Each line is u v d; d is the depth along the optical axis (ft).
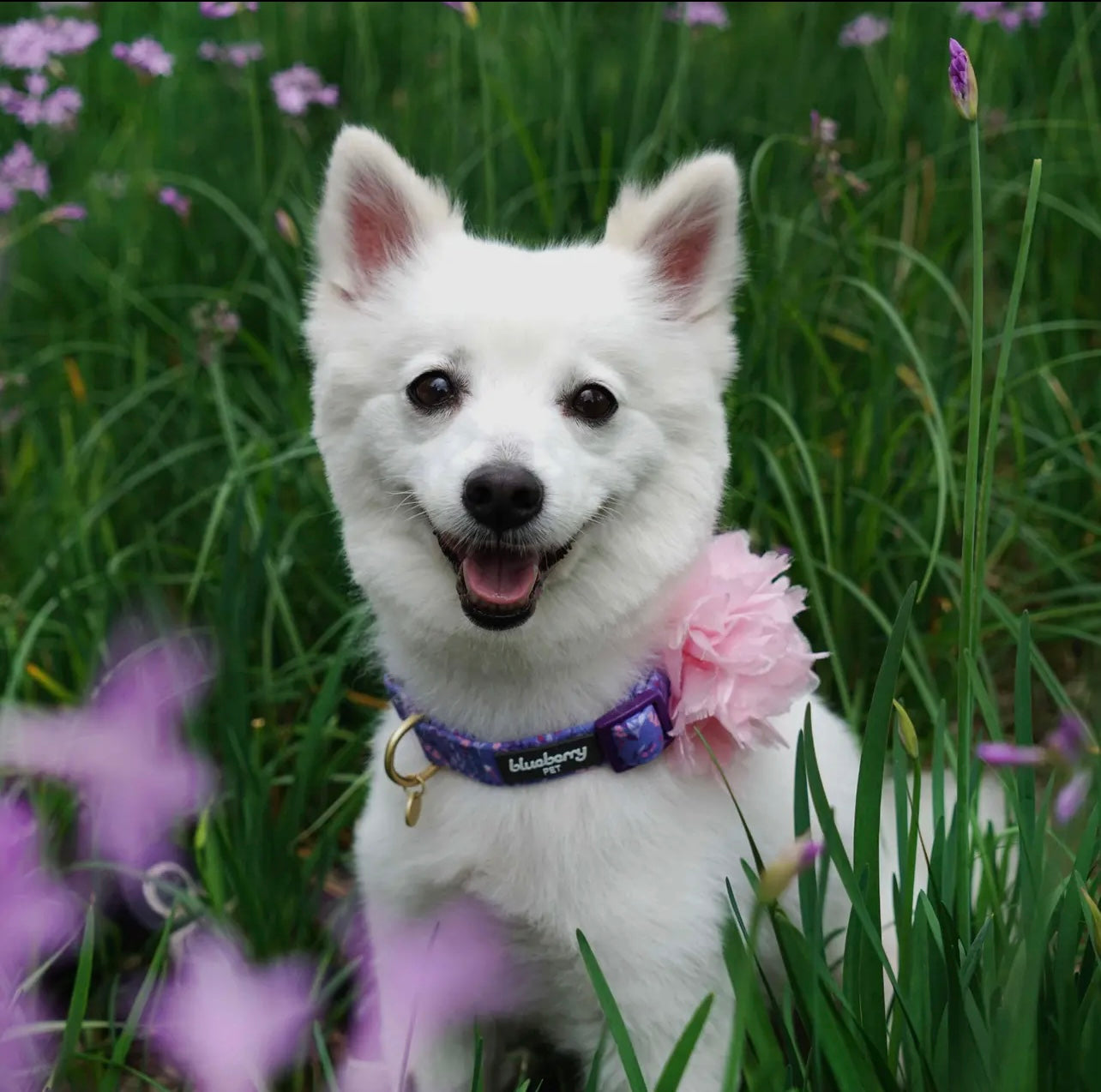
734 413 4.36
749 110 5.88
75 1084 3.50
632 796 3.31
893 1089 3.06
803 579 4.22
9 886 3.02
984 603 4.32
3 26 5.58
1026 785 3.21
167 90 5.66
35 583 4.17
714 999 3.31
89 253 5.46
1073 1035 3.02
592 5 6.69
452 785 3.38
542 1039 3.63
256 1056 3.17
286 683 4.11
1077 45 5.14
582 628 3.34
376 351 3.43
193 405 4.58
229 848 3.64
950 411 4.39
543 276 3.43
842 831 3.54
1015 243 5.20
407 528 3.40
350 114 5.57
